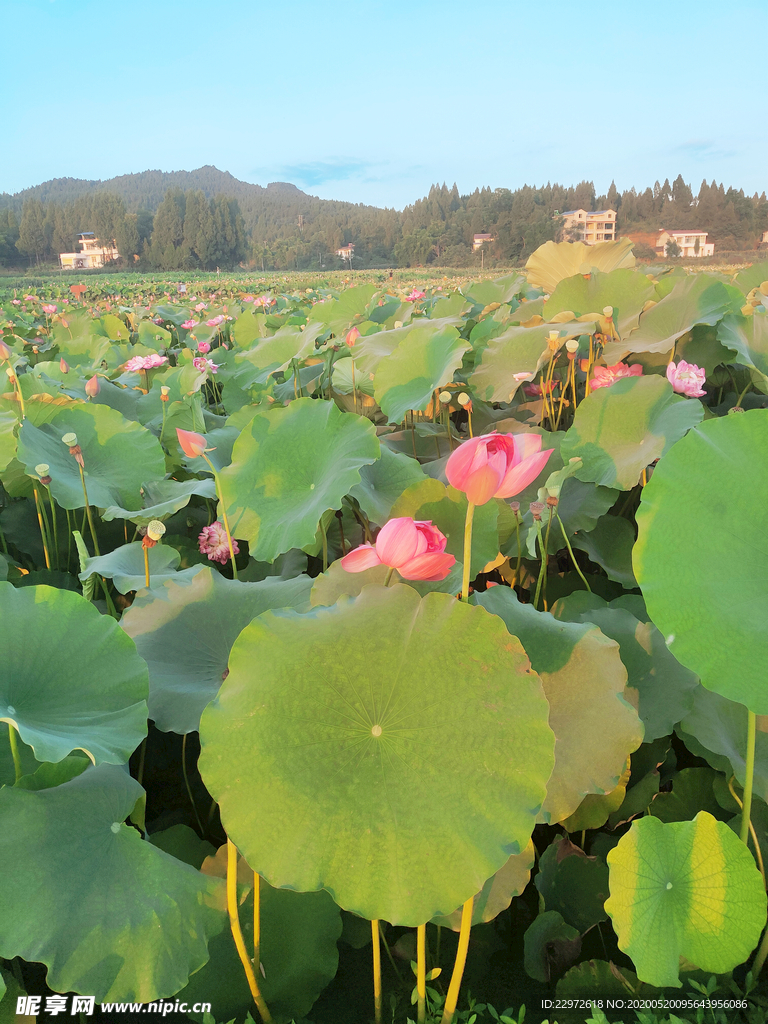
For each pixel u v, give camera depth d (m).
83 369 5.00
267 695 1.11
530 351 3.55
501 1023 1.21
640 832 1.13
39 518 2.80
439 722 1.09
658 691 1.65
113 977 1.02
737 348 2.95
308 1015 1.32
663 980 1.09
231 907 1.13
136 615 1.84
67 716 1.28
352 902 0.97
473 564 2.03
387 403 3.51
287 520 2.27
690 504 1.17
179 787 1.86
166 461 3.54
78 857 1.14
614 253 4.82
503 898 1.29
